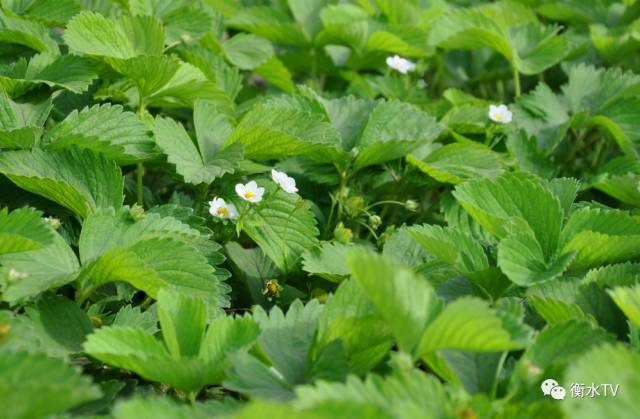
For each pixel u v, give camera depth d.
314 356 1.26
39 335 1.29
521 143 1.64
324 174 1.55
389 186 1.56
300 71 1.87
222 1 1.82
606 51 1.82
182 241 1.35
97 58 1.48
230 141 1.45
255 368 1.23
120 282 1.37
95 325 1.33
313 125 1.48
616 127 1.63
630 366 1.18
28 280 1.29
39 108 1.45
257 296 1.44
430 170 1.50
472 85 1.92
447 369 1.24
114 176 1.39
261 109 1.47
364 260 1.18
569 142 1.74
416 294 1.20
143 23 1.52
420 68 1.82
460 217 1.53
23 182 1.37
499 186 1.42
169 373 1.23
